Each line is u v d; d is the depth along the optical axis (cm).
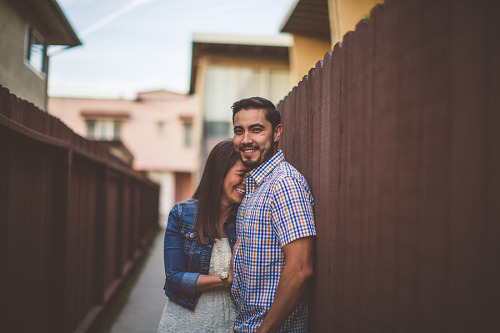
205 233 186
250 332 148
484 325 67
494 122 66
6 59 639
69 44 846
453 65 76
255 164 160
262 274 149
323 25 584
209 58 1200
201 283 175
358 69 121
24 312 236
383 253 104
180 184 2767
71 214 338
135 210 877
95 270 455
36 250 260
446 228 77
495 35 66
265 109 160
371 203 111
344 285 130
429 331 82
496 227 65
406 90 93
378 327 106
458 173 74
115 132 2639
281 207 142
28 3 696
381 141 105
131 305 536
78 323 370
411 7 91
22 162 230
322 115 155
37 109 250
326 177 148
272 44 1141
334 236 139
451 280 76
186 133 2702
